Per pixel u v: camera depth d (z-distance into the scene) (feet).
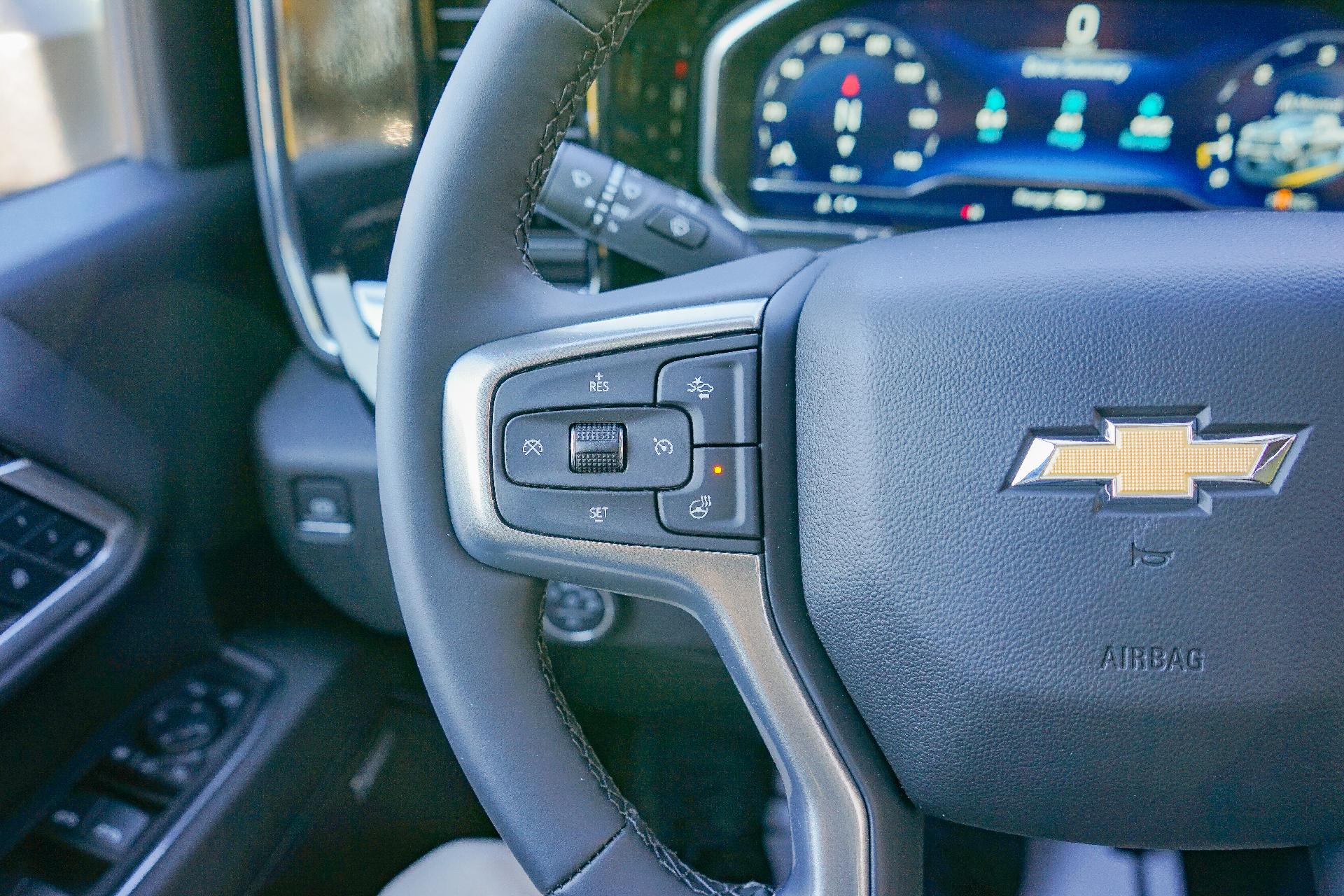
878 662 2.09
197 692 4.09
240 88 4.26
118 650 3.81
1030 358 1.95
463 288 2.13
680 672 4.19
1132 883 3.55
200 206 4.05
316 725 4.09
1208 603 1.90
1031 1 4.01
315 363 4.30
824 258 2.32
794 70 4.18
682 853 4.14
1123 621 1.92
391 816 4.17
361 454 3.99
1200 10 3.95
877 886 2.16
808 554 2.14
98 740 3.78
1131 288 1.95
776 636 2.17
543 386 2.13
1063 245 2.07
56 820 3.51
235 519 4.23
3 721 3.39
